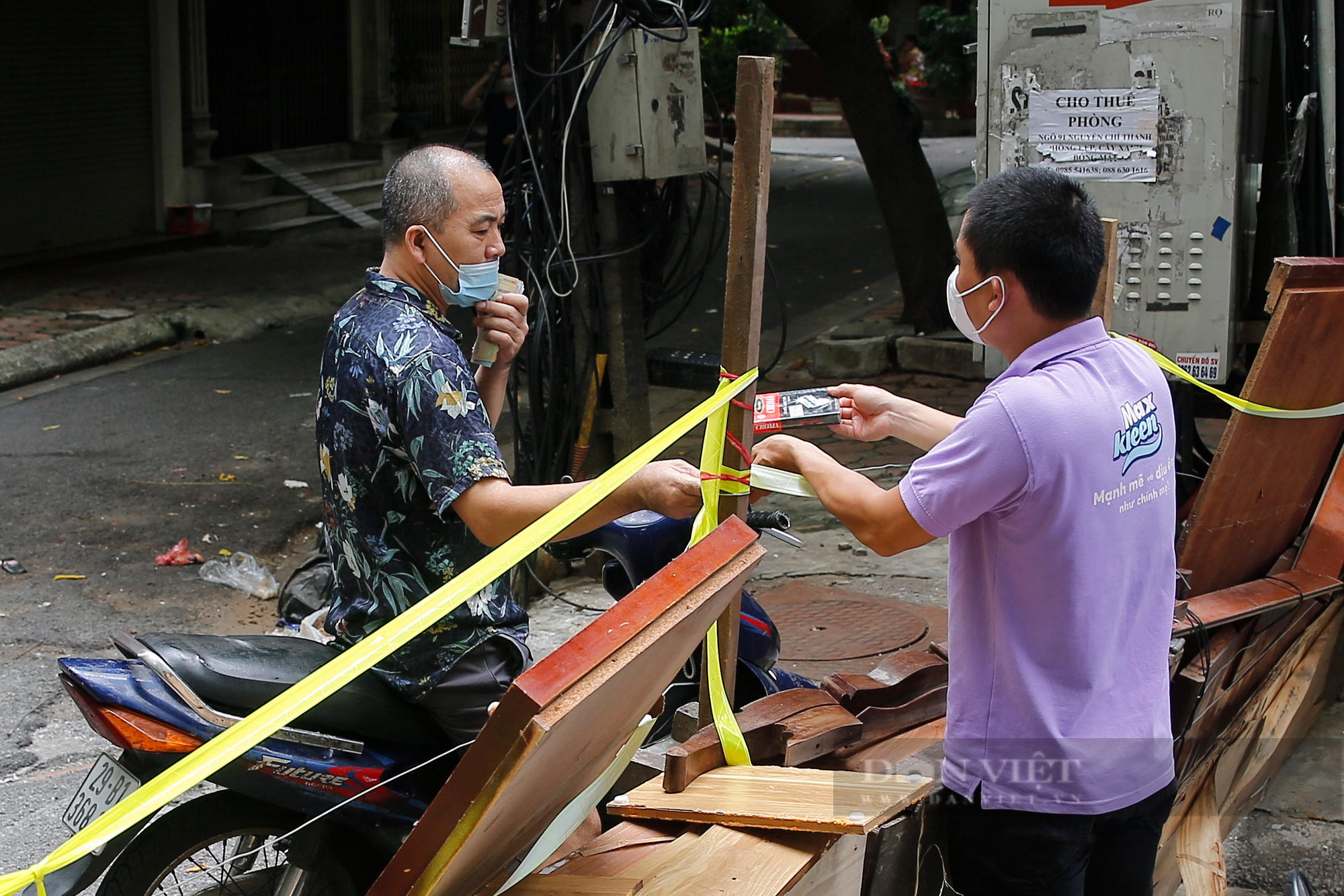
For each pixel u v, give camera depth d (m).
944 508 1.86
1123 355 1.99
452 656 2.37
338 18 15.72
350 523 2.33
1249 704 3.21
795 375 8.37
